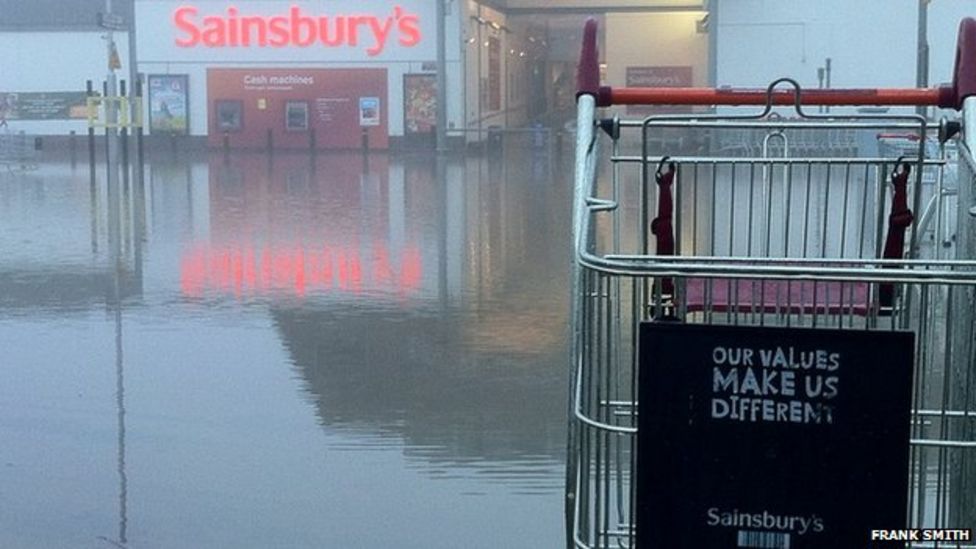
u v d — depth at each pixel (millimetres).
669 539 3227
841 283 3422
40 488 6098
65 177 28703
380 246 15383
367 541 5414
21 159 34500
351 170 31297
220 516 5719
